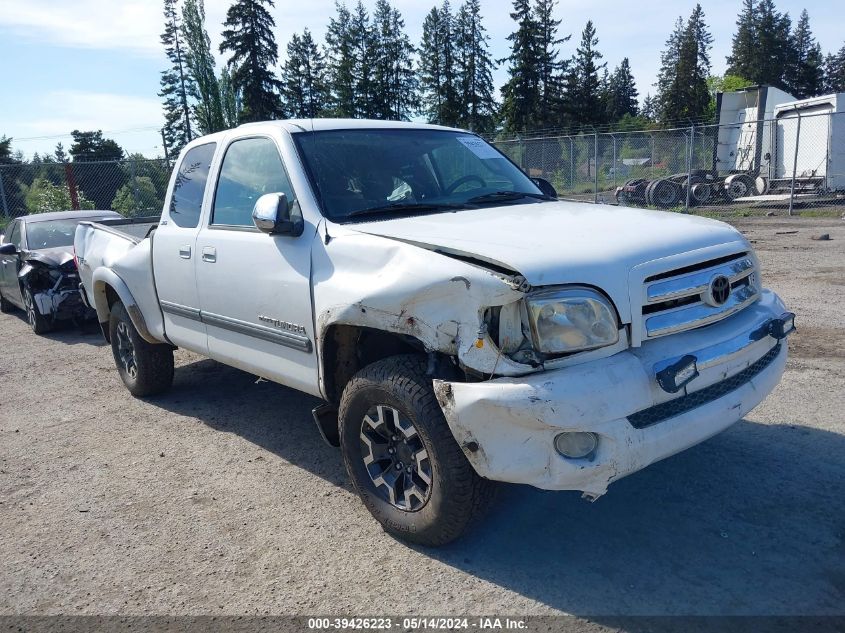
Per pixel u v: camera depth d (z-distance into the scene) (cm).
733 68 9588
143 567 346
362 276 343
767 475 396
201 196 486
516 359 292
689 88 8069
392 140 451
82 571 345
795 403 500
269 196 381
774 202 2034
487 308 293
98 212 1077
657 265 309
